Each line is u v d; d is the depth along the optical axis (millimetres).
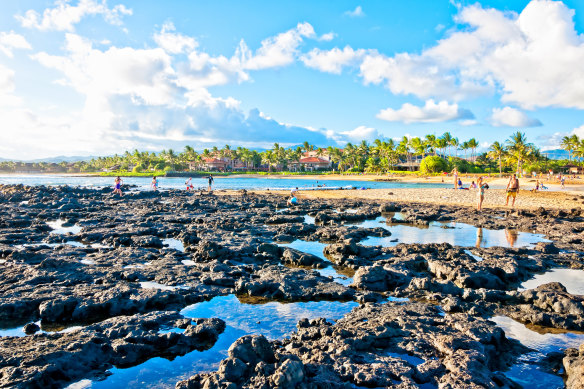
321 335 8539
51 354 7219
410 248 16938
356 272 13016
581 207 32500
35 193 44219
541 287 11664
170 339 8227
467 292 11344
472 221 26297
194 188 66562
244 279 12555
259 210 31906
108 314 10289
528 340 8742
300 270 13844
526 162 112312
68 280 12383
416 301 11305
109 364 7512
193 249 17484
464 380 6438
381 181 97625
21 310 10133
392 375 6773
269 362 6754
